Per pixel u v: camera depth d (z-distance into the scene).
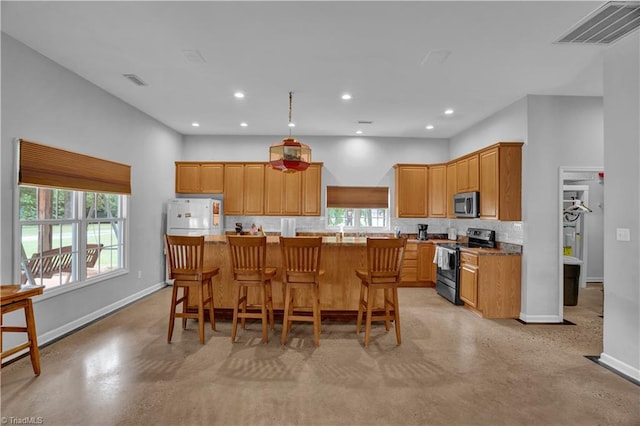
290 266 3.32
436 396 2.42
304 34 2.81
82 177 3.73
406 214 6.29
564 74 3.56
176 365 2.85
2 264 2.85
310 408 2.26
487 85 3.88
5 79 2.86
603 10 2.43
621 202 2.84
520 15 2.50
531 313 4.09
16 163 2.95
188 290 3.89
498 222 4.83
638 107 2.71
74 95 3.63
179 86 4.01
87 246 3.97
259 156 6.56
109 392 2.42
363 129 6.01
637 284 2.71
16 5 2.44
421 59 3.25
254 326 3.83
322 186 6.58
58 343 3.29
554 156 4.12
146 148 5.18
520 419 2.17
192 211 5.66
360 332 3.68
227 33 2.81
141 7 2.46
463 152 6.01
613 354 2.90
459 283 4.78
